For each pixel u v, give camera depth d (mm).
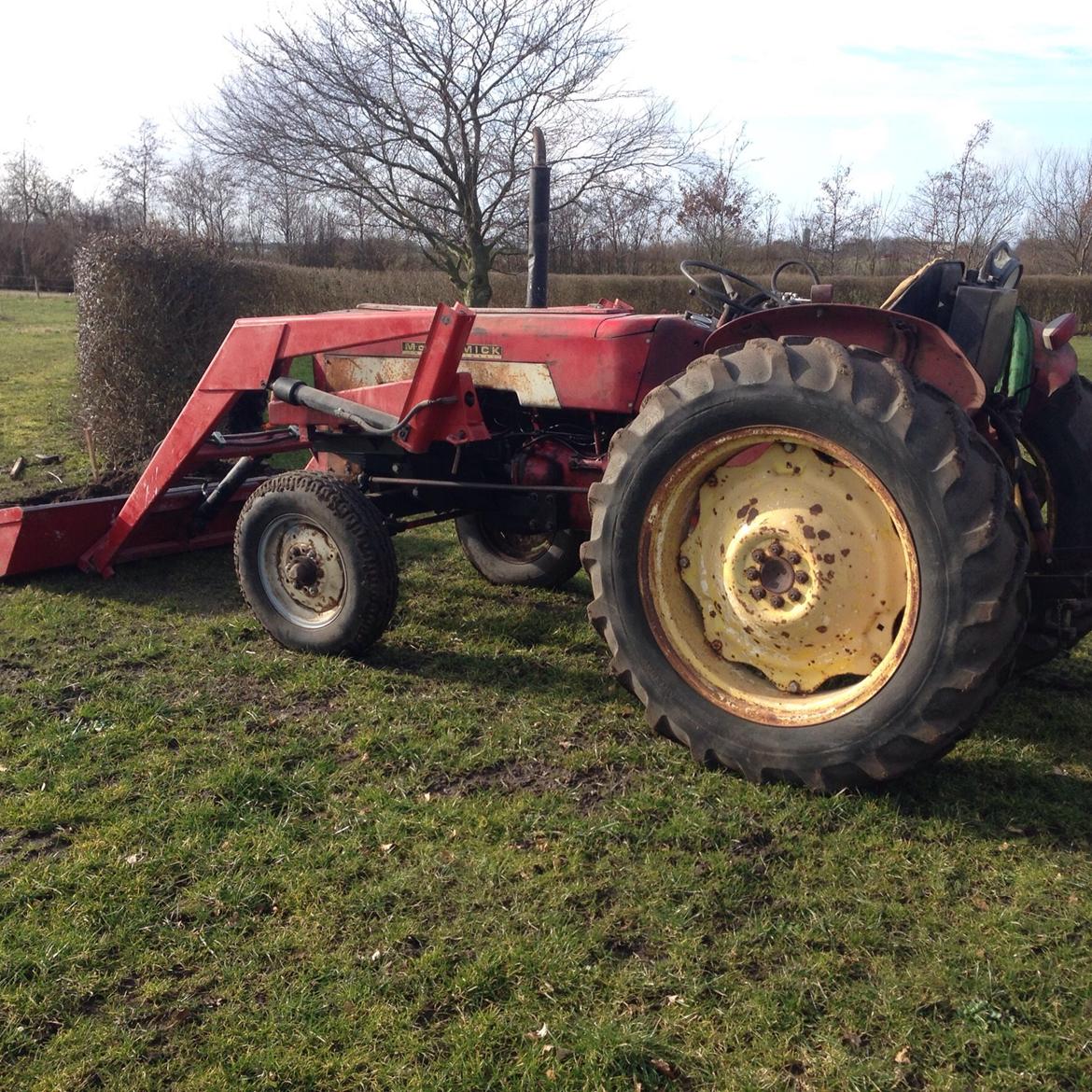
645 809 2916
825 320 3096
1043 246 29328
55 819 2887
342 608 4004
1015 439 3184
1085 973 2254
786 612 2994
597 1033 2064
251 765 3180
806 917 2451
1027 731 3461
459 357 3859
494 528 5148
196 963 2311
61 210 47500
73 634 4402
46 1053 2059
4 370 13922
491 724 3521
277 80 15617
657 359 3848
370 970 2273
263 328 4445
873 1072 1981
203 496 5457
